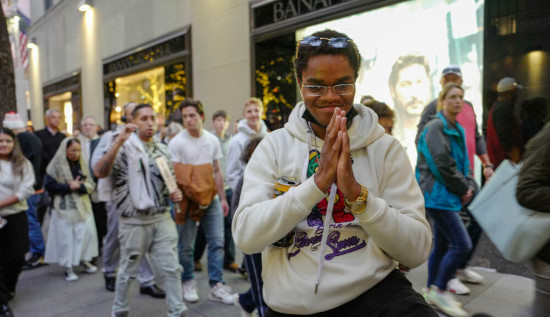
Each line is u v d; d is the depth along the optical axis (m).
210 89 8.25
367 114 1.39
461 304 3.38
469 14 4.91
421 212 1.31
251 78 7.28
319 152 1.34
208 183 3.76
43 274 4.84
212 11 8.09
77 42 13.88
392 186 1.34
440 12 5.17
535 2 4.26
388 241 1.18
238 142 4.13
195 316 3.49
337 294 1.23
